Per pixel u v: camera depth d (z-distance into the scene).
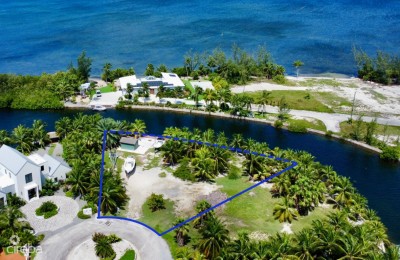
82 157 125.69
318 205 113.81
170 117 179.75
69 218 103.81
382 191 128.62
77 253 91.25
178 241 96.00
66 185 117.00
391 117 182.88
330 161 146.62
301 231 94.19
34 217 103.00
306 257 83.44
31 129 142.12
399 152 148.25
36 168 110.12
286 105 187.75
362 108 192.75
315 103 197.12
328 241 84.62
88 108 186.38
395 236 106.75
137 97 191.12
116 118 176.62
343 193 111.25
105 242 91.81
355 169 141.75
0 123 170.25
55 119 175.38
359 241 85.31
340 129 169.62
